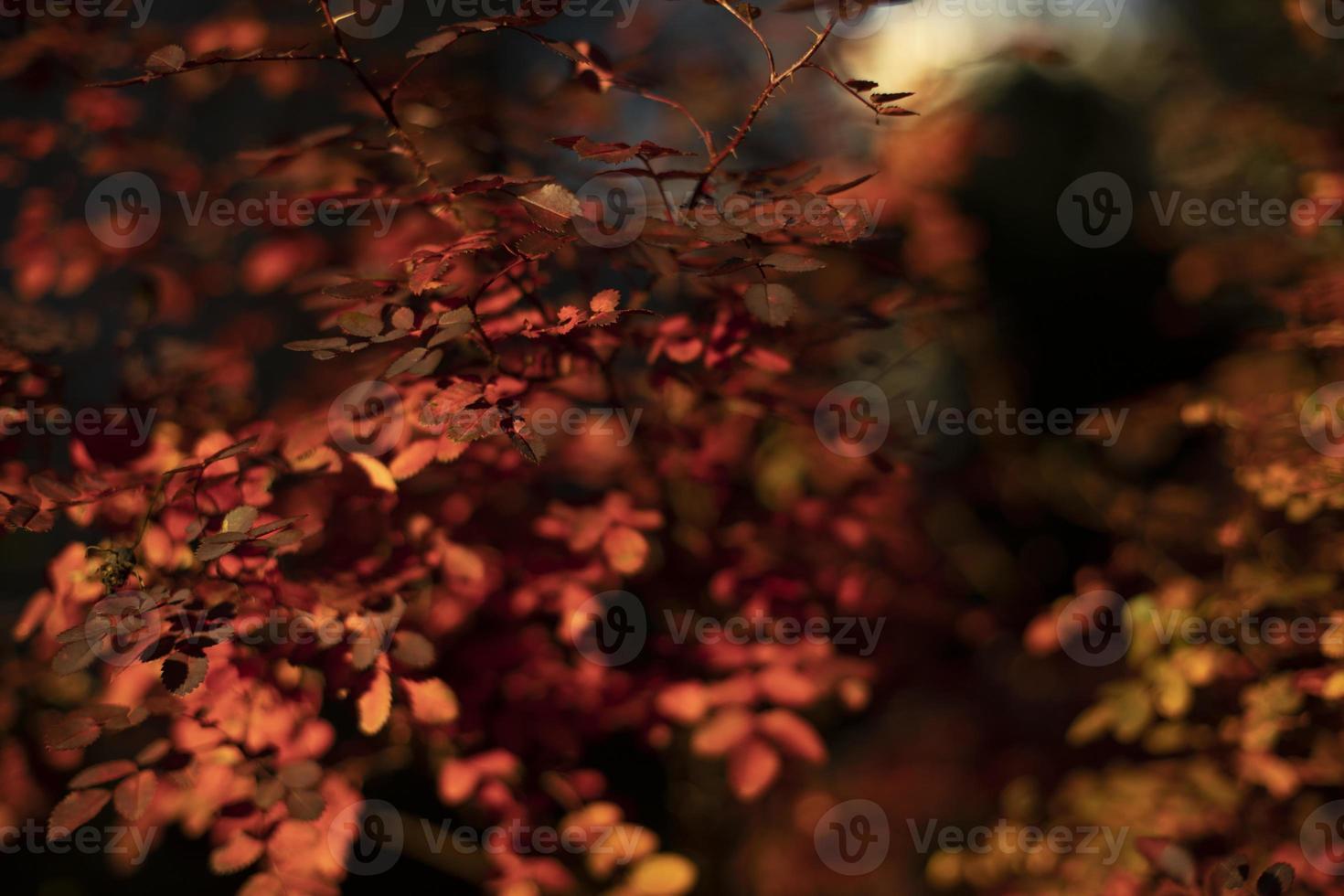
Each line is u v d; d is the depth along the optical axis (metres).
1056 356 6.21
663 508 2.40
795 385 2.06
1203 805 2.06
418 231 2.07
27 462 2.01
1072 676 3.68
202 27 2.38
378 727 1.53
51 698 2.22
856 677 2.08
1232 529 2.07
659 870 1.85
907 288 2.11
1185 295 3.20
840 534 2.29
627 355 2.23
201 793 1.60
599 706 2.05
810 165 1.65
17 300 2.96
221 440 1.59
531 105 2.17
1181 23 4.64
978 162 6.35
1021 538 4.70
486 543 2.02
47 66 2.23
